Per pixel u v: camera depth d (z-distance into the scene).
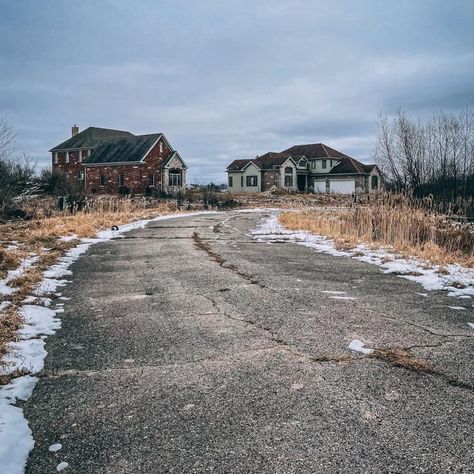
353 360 3.86
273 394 3.24
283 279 7.31
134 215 22.36
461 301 5.94
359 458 2.47
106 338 4.51
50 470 2.42
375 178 55.31
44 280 7.10
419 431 2.74
